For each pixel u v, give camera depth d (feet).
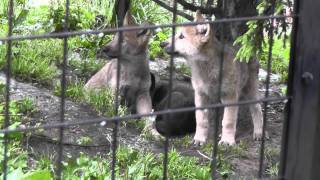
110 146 18.56
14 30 26.58
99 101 21.91
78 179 15.19
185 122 22.86
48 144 17.84
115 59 23.91
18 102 19.86
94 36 27.63
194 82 21.81
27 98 20.24
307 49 9.80
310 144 9.98
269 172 18.17
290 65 10.07
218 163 18.07
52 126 8.40
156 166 16.92
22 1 29.37
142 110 24.11
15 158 15.83
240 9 20.88
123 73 23.73
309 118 9.95
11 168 14.92
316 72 9.78
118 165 16.88
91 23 28.81
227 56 21.26
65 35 8.26
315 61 9.77
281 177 10.44
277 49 28.84
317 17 9.68
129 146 18.80
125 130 20.38
